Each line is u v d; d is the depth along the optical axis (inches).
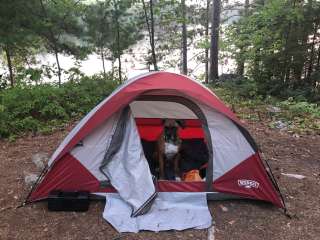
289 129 191.9
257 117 213.5
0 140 169.2
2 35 240.7
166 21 385.7
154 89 111.9
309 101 262.5
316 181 131.7
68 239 94.5
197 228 100.3
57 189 110.3
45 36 276.5
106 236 96.0
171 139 124.0
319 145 170.7
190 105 113.3
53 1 275.6
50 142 166.4
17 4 240.4
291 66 287.4
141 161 108.0
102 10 311.0
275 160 150.6
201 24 457.1
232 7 445.7
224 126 112.0
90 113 116.2
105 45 327.6
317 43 284.0
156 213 104.8
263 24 297.7
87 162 109.7
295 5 275.4
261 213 109.3
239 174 112.7
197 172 120.0
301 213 110.0
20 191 118.3
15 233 96.5
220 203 114.3
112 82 263.1
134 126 110.3
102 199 112.7
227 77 346.6
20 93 208.5
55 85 247.6
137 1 321.4
